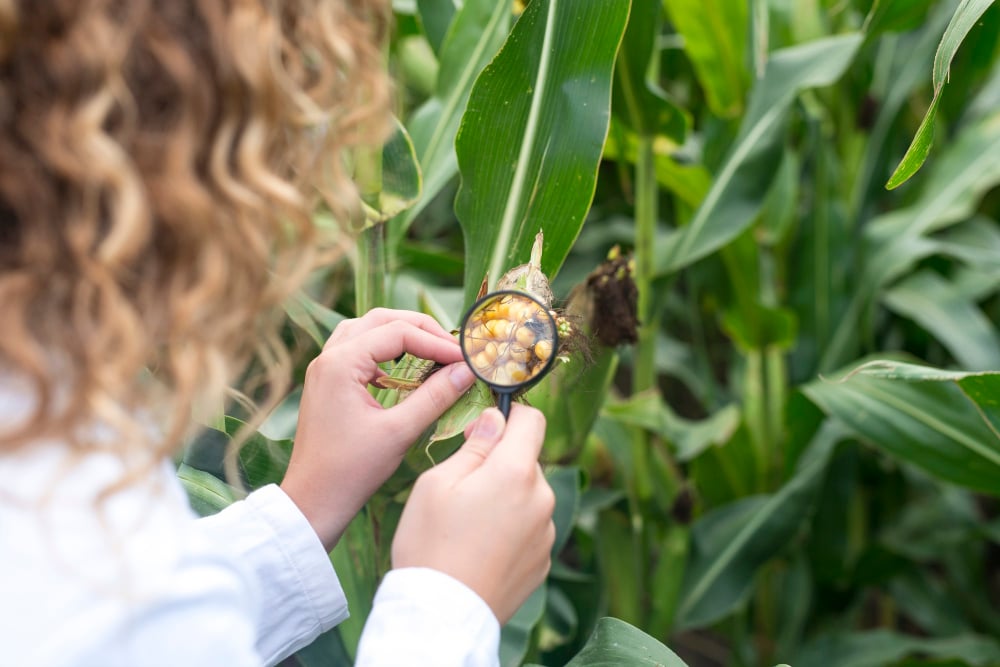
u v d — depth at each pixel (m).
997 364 1.53
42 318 0.60
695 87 1.76
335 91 0.70
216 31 0.61
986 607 1.83
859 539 1.78
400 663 0.67
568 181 0.94
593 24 0.93
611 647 0.92
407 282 1.17
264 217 0.64
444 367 0.85
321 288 1.11
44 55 0.58
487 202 0.96
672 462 1.57
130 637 0.60
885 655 1.57
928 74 1.56
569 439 1.04
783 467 1.52
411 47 1.42
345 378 0.83
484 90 0.95
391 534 0.93
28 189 0.59
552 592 1.32
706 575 1.45
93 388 0.59
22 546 0.59
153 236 0.61
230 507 0.82
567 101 0.94
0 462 0.60
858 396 1.27
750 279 1.41
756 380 1.54
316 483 0.82
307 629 0.83
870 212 1.66
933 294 1.63
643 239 1.24
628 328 1.04
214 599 0.63
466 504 0.71
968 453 1.21
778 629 1.68
